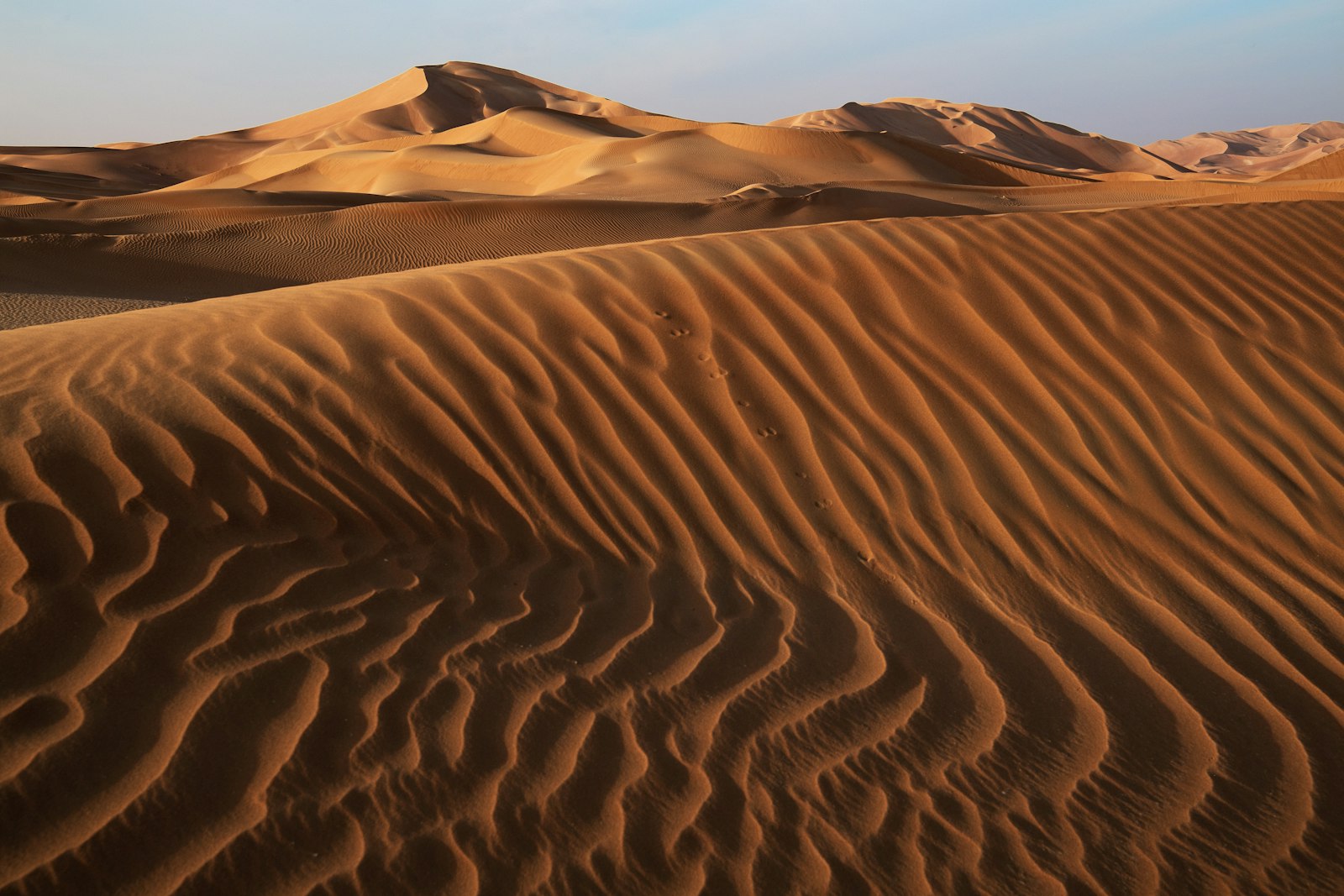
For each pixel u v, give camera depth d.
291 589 3.57
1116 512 4.68
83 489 3.77
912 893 2.69
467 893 2.49
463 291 5.93
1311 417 5.24
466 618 3.66
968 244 6.65
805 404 5.18
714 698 3.41
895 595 4.18
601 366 5.28
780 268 6.30
